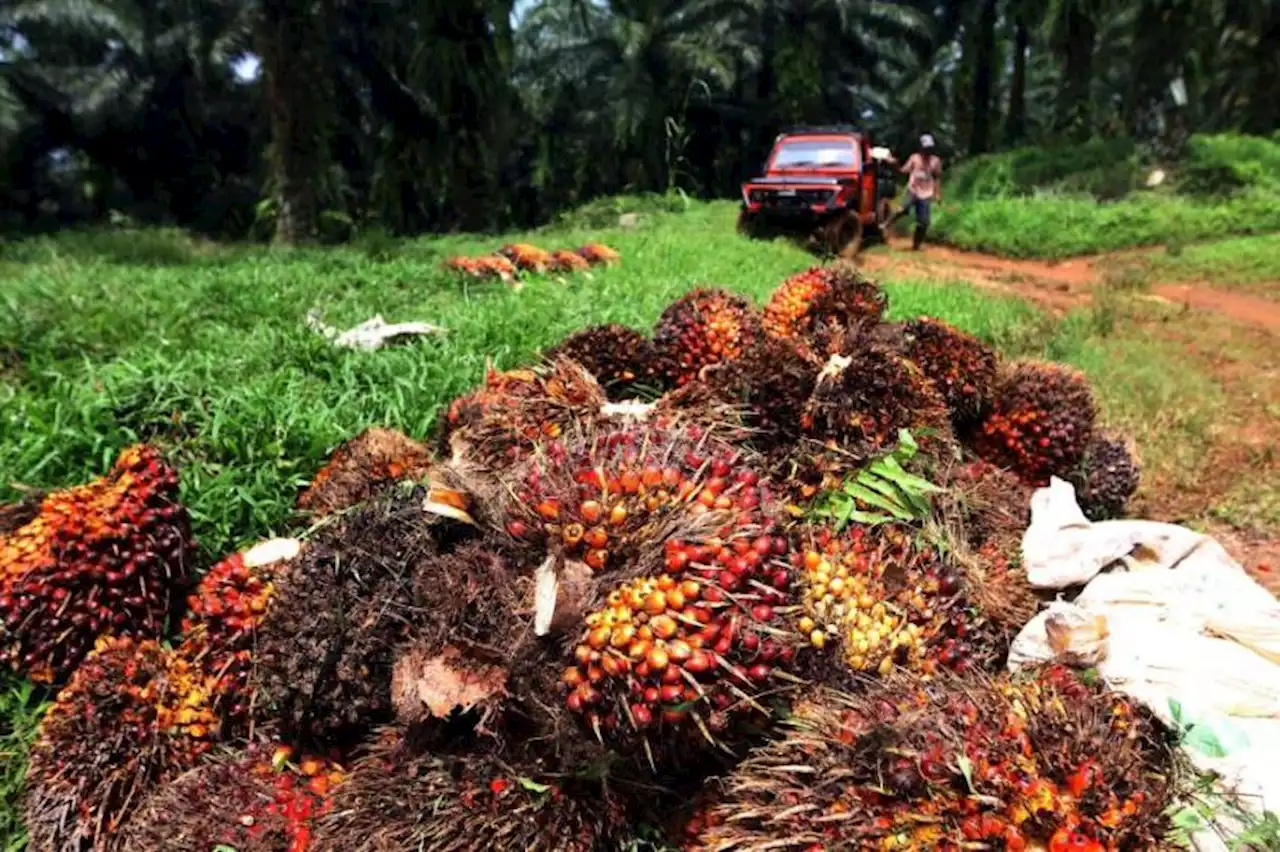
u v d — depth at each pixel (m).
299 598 2.77
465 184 19.78
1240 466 5.93
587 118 29.80
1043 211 17.69
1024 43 30.44
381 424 4.66
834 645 2.60
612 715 2.21
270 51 15.84
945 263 15.02
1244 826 2.08
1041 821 1.99
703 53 27.30
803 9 29.83
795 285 4.96
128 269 9.95
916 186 16.59
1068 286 12.67
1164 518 5.26
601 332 4.52
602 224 19.55
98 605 3.11
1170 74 28.50
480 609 2.42
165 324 6.72
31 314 6.59
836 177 15.27
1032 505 3.57
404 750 2.49
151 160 27.41
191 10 25.80
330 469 3.90
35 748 2.75
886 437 3.54
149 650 2.95
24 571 3.05
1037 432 4.41
